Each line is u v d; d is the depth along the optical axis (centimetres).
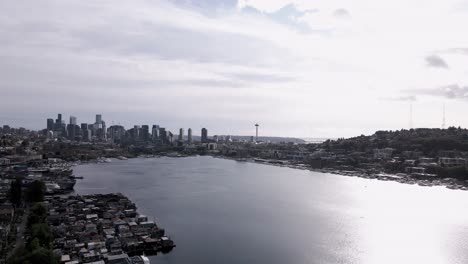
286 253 17062
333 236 19875
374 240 19288
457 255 17200
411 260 16575
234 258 16262
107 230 19238
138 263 14338
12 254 14188
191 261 15825
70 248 16250
